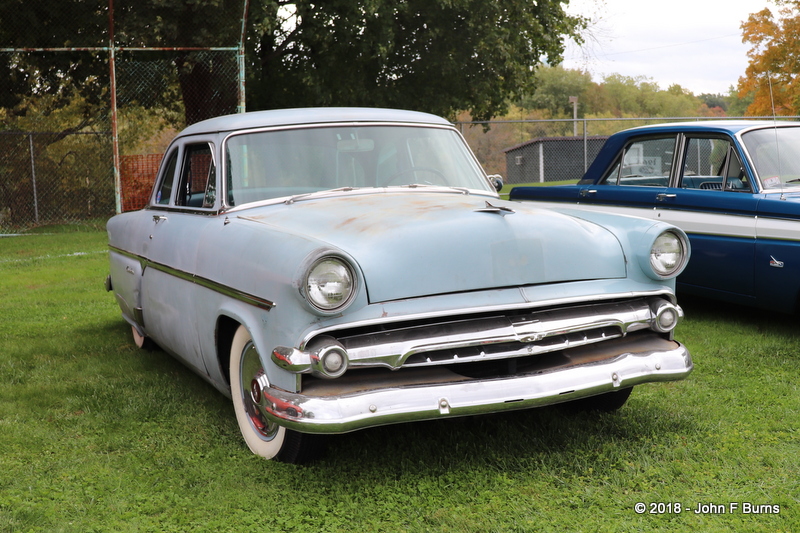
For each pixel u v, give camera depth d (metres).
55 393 4.29
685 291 5.87
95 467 3.22
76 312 6.80
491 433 3.51
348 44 17.95
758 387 4.13
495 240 2.94
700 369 4.51
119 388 4.41
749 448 3.28
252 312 2.98
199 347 3.66
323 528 2.65
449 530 2.61
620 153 6.39
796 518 2.65
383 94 19.25
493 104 21.30
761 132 5.59
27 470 3.19
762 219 5.17
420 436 3.45
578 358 3.08
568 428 3.51
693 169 5.80
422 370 2.87
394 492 2.91
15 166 17.83
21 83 17.83
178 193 4.28
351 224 3.08
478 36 18.67
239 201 3.68
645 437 3.39
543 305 2.91
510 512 2.73
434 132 4.30
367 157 3.97
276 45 18.88
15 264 10.06
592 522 2.64
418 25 18.94
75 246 12.34
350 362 2.68
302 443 3.07
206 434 3.60
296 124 3.96
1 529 2.62
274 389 2.80
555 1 20.25
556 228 3.11
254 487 2.97
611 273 3.17
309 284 2.61
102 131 18.20
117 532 2.63
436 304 2.79
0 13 16.06
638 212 6.04
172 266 3.90
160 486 3.01
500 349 2.87
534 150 26.75
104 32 16.20
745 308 6.27
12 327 6.16
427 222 2.98
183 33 15.59
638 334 3.34
